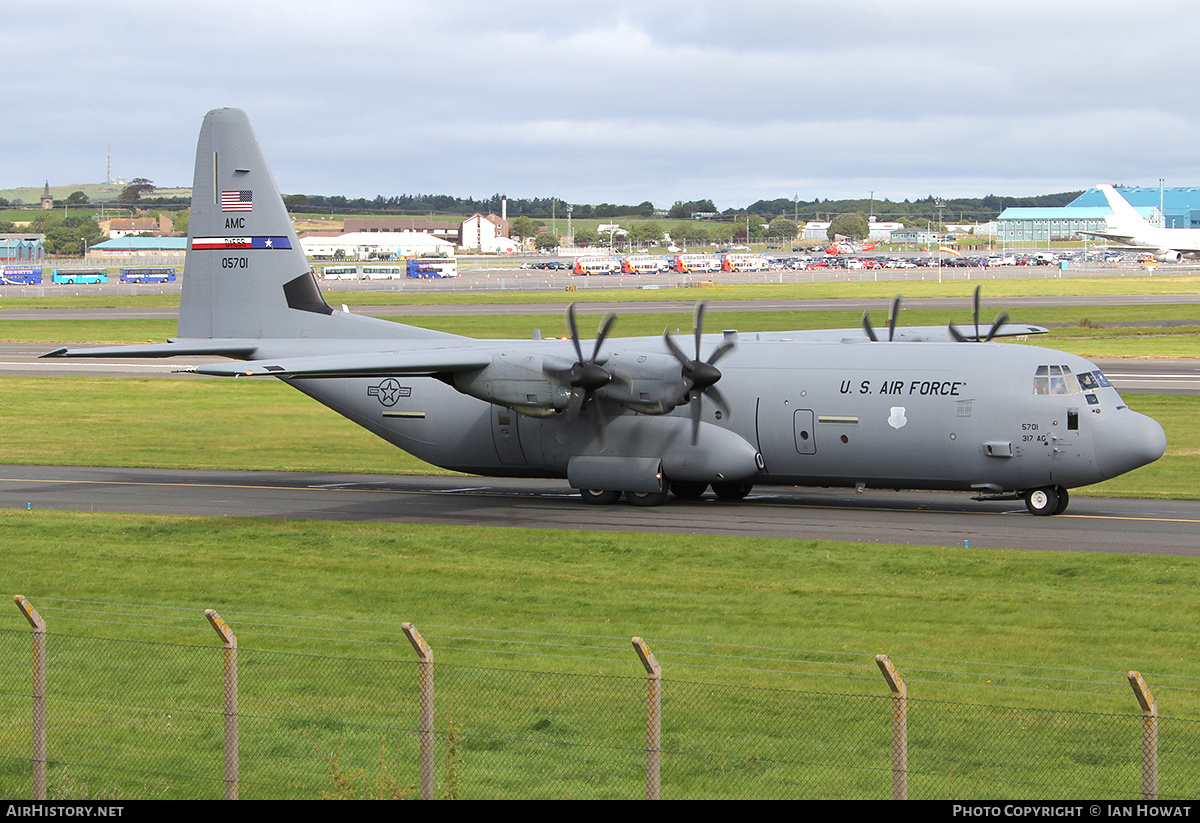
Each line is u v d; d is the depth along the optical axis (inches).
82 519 3922.2
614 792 1690.5
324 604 2859.3
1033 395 3754.9
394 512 4079.7
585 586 2994.6
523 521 3880.4
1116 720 1979.6
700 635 2534.5
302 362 3973.9
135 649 2453.2
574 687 2174.0
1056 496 3860.7
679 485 4399.6
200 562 3309.5
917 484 3959.2
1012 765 1776.6
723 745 1873.8
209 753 1863.9
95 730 1971.0
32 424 6555.1
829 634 2529.5
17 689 2191.2
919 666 2299.5
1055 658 2347.4
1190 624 2571.4
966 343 4062.5
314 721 2007.9
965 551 3289.9
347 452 5723.4
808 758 1812.3
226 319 4847.4
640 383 3944.4
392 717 2026.3
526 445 4360.2
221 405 7273.6
